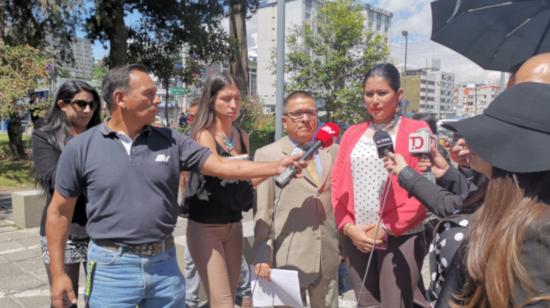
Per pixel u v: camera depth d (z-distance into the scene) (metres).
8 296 3.96
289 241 2.62
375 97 2.40
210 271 2.48
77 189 2.06
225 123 2.60
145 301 2.13
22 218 6.16
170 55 16.64
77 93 2.64
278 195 2.64
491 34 2.42
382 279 2.45
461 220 1.57
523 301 1.03
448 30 2.55
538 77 1.22
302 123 2.59
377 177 2.43
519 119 1.12
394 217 2.35
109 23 12.70
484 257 1.12
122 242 1.99
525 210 1.05
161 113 25.23
